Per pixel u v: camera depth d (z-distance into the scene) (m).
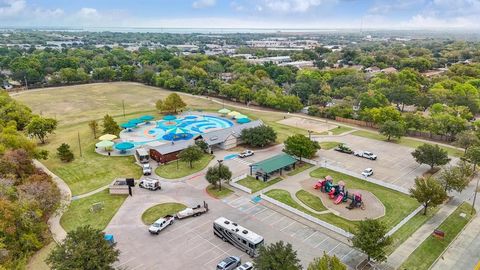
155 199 72.38
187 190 76.69
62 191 75.69
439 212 67.75
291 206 69.56
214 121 131.62
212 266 51.34
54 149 100.75
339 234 60.06
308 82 184.75
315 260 43.91
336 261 40.28
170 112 143.75
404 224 63.12
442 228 62.09
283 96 154.12
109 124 109.81
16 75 196.00
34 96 170.50
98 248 43.97
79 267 40.81
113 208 68.44
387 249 55.59
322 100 162.00
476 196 74.75
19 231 52.97
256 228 61.66
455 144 105.00
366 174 84.06
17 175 69.50
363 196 74.31
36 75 198.00
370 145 107.75
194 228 61.53
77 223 62.94
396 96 153.38
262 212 67.38
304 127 126.69
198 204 70.19
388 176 84.75
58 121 129.38
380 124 119.94
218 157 96.94
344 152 101.19
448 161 85.75
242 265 49.66
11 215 51.78
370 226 50.47
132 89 191.50
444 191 65.81
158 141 108.06
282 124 130.25
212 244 56.88
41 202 60.47
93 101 162.38
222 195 74.31
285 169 88.75
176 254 54.09
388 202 71.69
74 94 176.50
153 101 163.88
